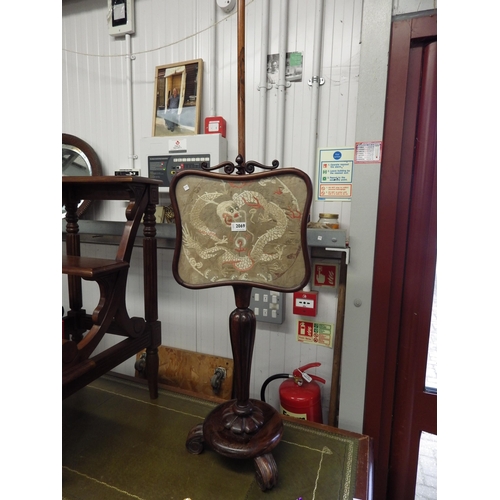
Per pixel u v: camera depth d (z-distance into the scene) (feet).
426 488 3.40
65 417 2.94
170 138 3.65
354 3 3.05
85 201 4.27
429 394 3.25
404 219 3.10
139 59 3.97
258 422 2.32
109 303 2.59
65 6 4.26
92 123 4.31
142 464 2.38
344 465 2.41
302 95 3.32
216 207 2.16
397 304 3.21
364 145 3.03
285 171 2.00
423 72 2.93
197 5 3.63
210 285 2.21
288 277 2.06
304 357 3.63
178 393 3.36
